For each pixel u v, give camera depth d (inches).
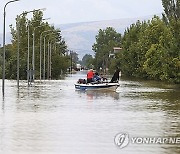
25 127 879.1
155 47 3668.8
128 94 1973.4
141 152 649.0
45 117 1044.5
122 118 1039.0
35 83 3019.2
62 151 653.3
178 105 1407.5
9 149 662.5
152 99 1664.6
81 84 2251.5
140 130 851.4
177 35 2805.1
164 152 649.0
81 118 1031.0
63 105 1370.6
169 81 2854.3
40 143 711.1
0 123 933.8
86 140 740.0
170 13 4013.3
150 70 3666.3
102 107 1316.4
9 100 1549.0
